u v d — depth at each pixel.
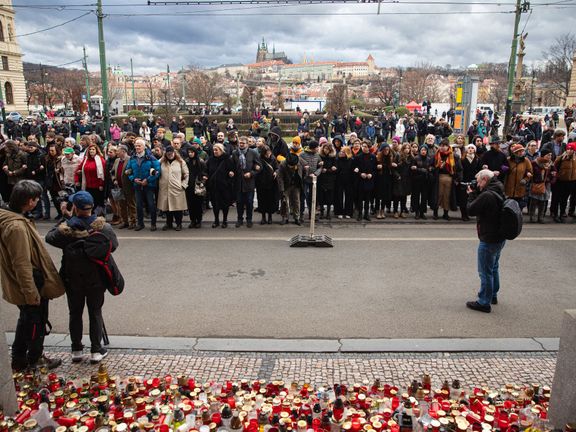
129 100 119.81
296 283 6.95
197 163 10.10
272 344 5.12
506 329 5.51
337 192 10.81
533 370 4.63
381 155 10.70
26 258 4.17
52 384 4.14
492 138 10.51
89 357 4.88
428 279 7.13
